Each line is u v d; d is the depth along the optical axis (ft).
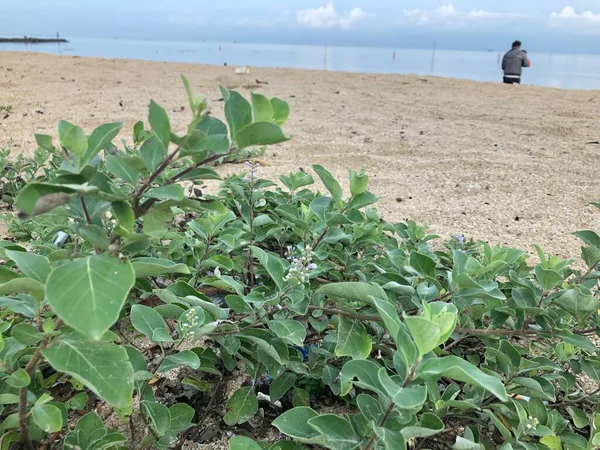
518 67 40.96
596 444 4.54
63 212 3.81
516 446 4.73
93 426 4.45
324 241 6.73
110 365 3.40
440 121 24.72
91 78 35.04
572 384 5.83
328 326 6.47
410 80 40.81
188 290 5.68
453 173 16.33
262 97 3.74
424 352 3.68
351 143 20.03
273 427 5.86
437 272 7.38
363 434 4.10
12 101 25.07
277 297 5.16
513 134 21.91
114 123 3.92
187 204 3.91
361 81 39.52
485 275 5.93
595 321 5.88
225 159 5.31
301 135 21.13
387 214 12.77
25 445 4.28
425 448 5.54
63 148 3.84
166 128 3.52
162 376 6.44
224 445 5.58
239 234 7.37
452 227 12.06
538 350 7.08
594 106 28.40
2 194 11.93
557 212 13.03
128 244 3.58
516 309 5.80
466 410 5.56
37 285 3.56
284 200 9.30
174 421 5.00
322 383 6.15
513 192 14.56
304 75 42.47
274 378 5.52
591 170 16.47
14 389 4.36
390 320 3.79
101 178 4.07
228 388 6.34
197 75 38.96
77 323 2.84
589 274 6.79
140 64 46.83
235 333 5.39
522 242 11.27
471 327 6.10
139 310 4.86
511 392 5.37
